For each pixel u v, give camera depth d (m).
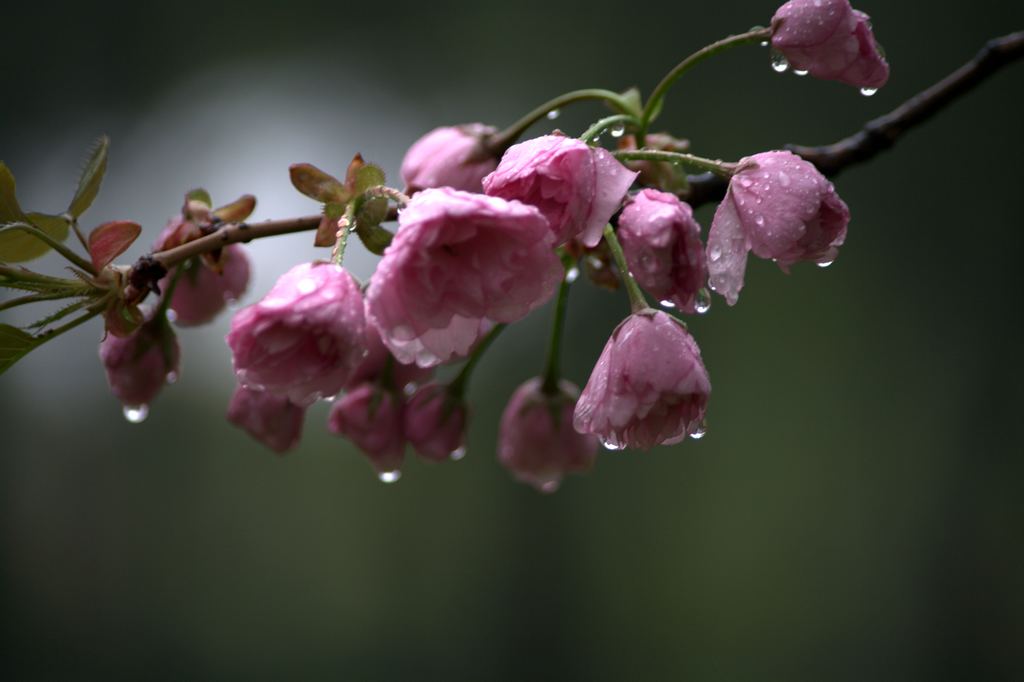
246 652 1.86
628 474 1.90
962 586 1.72
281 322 0.81
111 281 0.83
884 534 1.78
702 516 1.84
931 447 1.80
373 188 0.82
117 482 1.95
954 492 1.77
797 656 1.72
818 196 0.82
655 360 0.82
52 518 1.94
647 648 1.79
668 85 0.86
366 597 1.90
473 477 1.93
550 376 0.92
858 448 1.83
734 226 0.82
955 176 1.91
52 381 1.96
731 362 1.91
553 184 0.81
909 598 1.73
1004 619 1.68
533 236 0.80
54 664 1.88
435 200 0.80
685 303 0.82
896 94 1.96
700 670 1.75
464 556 1.90
